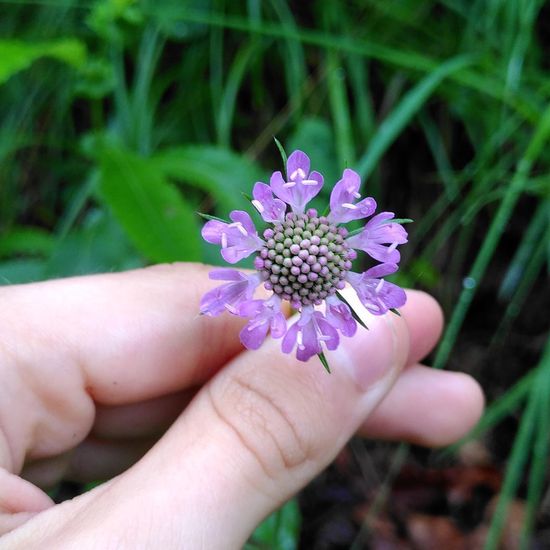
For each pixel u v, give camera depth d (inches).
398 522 6.9
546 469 6.9
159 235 5.4
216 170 6.0
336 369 3.7
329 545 6.8
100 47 7.3
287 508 5.7
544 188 6.3
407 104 6.1
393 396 5.2
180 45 7.8
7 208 7.7
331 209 3.4
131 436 4.8
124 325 4.1
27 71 7.6
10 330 3.9
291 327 3.3
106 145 5.9
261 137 7.3
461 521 6.9
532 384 5.9
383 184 7.5
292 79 7.3
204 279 4.4
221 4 7.3
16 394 3.8
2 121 7.7
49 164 7.8
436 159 7.3
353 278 3.4
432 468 7.1
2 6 7.6
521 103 6.3
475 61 6.4
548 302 7.2
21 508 3.5
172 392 4.6
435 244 6.9
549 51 7.0
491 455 7.1
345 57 7.2
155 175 5.6
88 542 3.0
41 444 4.1
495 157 7.0
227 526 3.2
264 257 3.4
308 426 3.5
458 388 5.2
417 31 7.3
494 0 6.5
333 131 7.2
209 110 7.7
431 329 4.9
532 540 6.6
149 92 7.5
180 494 3.2
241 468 3.3
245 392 3.5
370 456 7.2
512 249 7.3
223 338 4.3
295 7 7.6
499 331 7.3
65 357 4.0
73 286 4.2
